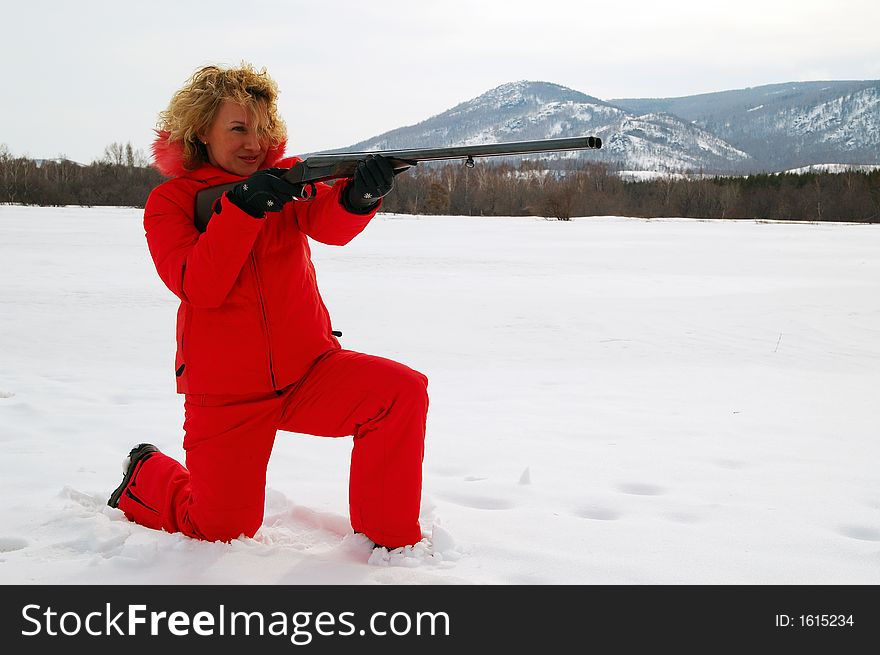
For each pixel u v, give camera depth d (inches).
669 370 341.4
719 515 136.9
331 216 114.9
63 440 193.2
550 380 311.0
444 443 195.8
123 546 116.0
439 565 112.9
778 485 158.1
